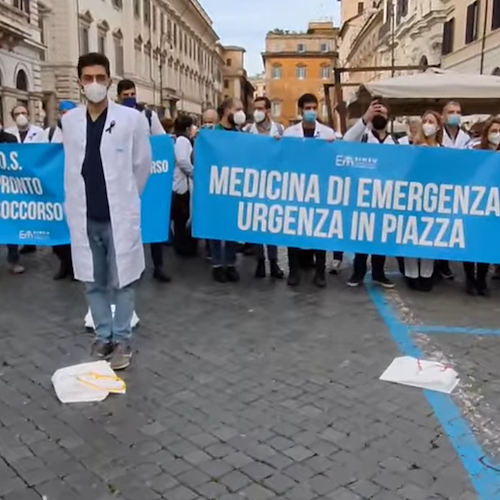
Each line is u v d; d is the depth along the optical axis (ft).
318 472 9.58
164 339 15.44
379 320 17.08
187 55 204.54
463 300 19.24
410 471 9.62
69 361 13.97
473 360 14.20
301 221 19.72
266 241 19.95
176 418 11.32
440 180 19.03
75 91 109.19
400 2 128.26
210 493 9.05
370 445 10.39
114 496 8.96
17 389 12.51
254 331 16.07
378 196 19.31
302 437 10.64
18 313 17.40
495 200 18.97
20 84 96.12
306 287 20.52
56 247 20.99
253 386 12.71
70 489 9.14
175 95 179.42
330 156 19.25
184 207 24.76
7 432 10.77
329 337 15.66
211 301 18.79
